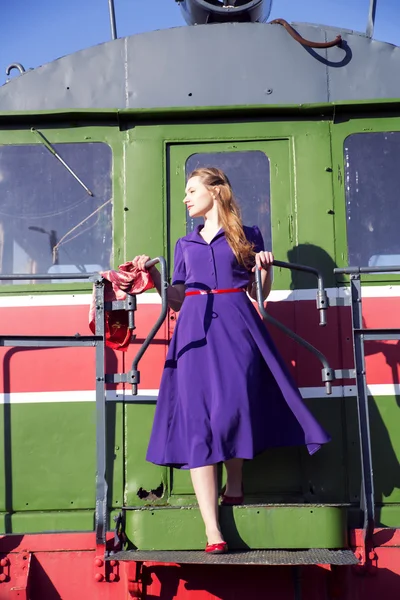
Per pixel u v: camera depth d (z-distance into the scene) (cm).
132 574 443
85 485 487
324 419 491
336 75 531
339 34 536
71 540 462
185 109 517
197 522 430
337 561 399
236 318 448
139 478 488
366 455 445
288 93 529
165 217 518
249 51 532
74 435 492
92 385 496
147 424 493
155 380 496
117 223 519
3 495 486
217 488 429
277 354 454
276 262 454
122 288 456
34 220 521
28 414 494
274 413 452
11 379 497
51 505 486
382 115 523
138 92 531
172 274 511
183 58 532
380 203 516
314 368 498
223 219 463
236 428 429
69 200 523
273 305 505
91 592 455
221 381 433
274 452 487
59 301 508
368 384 493
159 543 430
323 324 461
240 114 520
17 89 534
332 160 520
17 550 460
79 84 534
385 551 452
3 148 528
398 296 504
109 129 527
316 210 515
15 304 508
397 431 488
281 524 426
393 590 449
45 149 528
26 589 448
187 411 434
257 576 448
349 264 510
